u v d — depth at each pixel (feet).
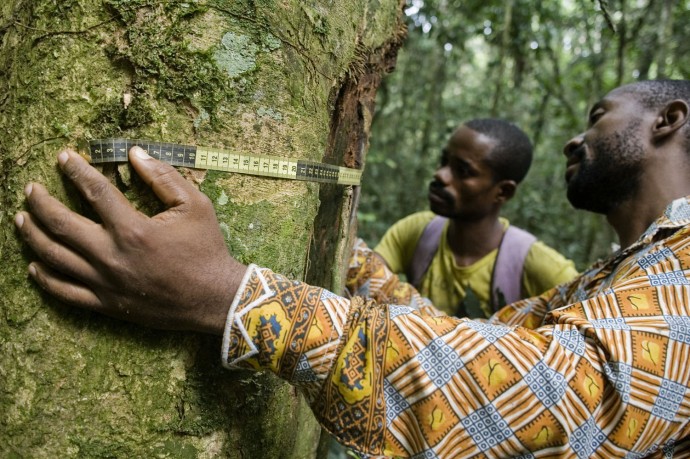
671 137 3.65
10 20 2.41
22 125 2.28
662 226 3.15
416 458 2.31
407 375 2.28
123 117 2.27
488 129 6.16
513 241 6.31
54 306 2.24
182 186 2.14
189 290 2.12
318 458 4.18
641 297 2.58
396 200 14.60
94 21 2.25
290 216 2.58
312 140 2.64
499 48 12.65
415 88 15.31
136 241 2.02
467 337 2.35
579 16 14.75
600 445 2.36
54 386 2.24
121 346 2.27
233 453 2.58
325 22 2.73
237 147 2.37
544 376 2.28
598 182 3.91
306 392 2.36
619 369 2.33
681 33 13.76
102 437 2.27
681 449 2.78
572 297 3.86
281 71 2.44
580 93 15.89
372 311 2.38
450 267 6.56
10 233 2.28
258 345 2.20
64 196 2.21
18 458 2.26
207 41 2.28
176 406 2.37
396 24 3.89
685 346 2.45
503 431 2.27
